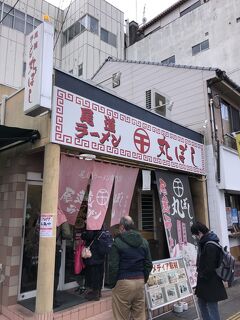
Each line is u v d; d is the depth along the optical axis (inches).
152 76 451.5
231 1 877.8
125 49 1150.3
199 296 177.6
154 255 341.1
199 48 930.7
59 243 216.5
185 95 398.6
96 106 219.6
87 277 224.2
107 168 233.9
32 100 182.1
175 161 302.4
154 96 385.4
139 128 261.0
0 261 217.5
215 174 353.1
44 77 180.7
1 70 800.9
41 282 172.4
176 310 222.2
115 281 162.4
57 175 187.3
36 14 918.4
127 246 167.5
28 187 229.1
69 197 213.5
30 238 226.7
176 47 992.2
